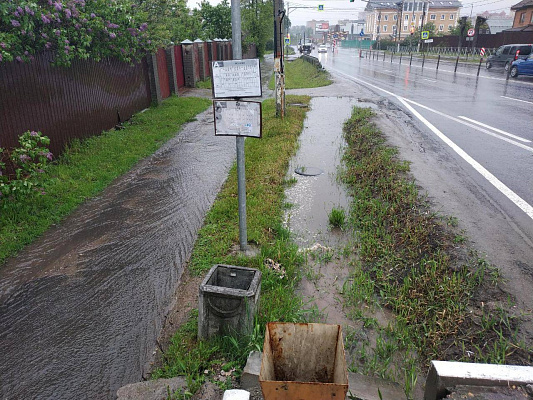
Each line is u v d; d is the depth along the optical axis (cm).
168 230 557
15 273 461
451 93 1762
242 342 325
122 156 868
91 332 366
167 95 1719
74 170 759
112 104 1117
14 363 332
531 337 337
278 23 1198
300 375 267
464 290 396
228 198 645
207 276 339
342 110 1448
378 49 7588
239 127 420
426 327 361
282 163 833
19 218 569
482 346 332
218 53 2894
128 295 418
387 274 449
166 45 1603
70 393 303
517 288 400
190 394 282
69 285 437
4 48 625
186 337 349
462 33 4688
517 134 1004
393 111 1370
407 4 9450
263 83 2533
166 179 758
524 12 4416
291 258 466
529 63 2184
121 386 308
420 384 302
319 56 5903
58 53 772
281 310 367
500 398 235
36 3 682
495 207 586
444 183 681
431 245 485
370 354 336
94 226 571
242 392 252
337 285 436
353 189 712
